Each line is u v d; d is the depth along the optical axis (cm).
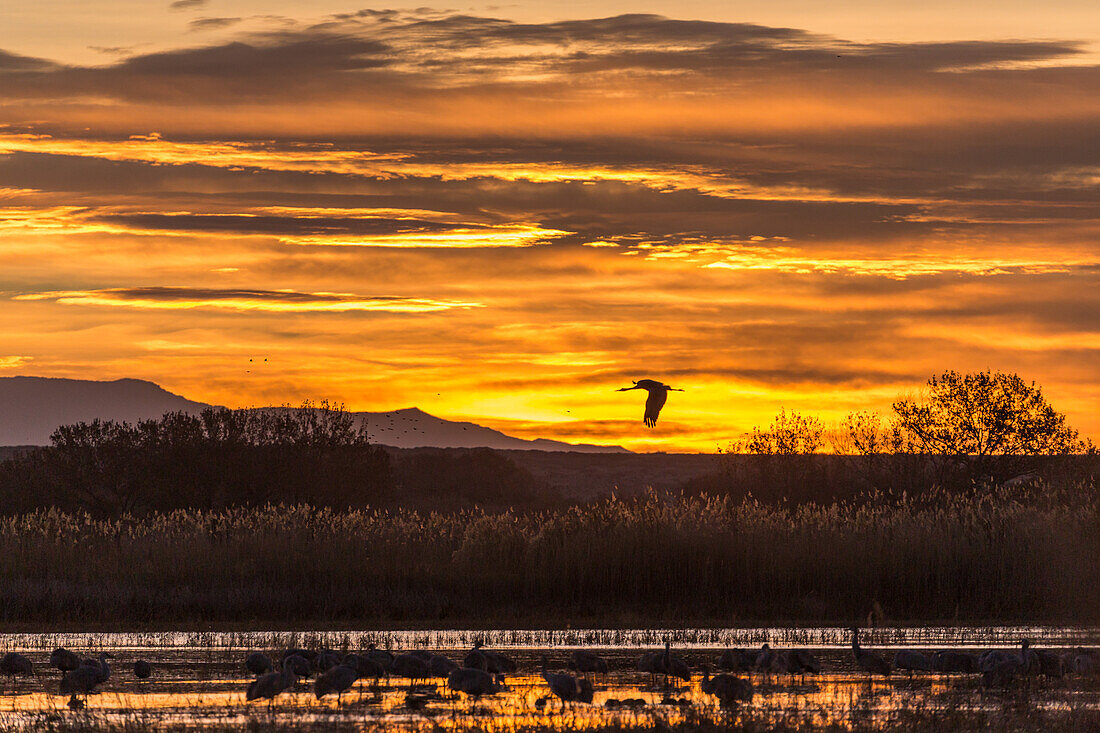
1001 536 6675
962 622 6094
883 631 5700
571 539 6588
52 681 4253
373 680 4225
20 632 5584
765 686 4172
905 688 4159
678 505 7069
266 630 5669
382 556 6656
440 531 6906
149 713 3650
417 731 3347
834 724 3391
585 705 3772
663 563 6469
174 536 6844
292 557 6556
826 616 6241
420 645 5200
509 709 3703
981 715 3519
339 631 5641
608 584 6419
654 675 4369
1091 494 7338
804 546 6606
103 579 6341
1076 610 6356
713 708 3647
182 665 4584
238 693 4003
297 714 3628
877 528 6781
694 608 6288
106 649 5028
